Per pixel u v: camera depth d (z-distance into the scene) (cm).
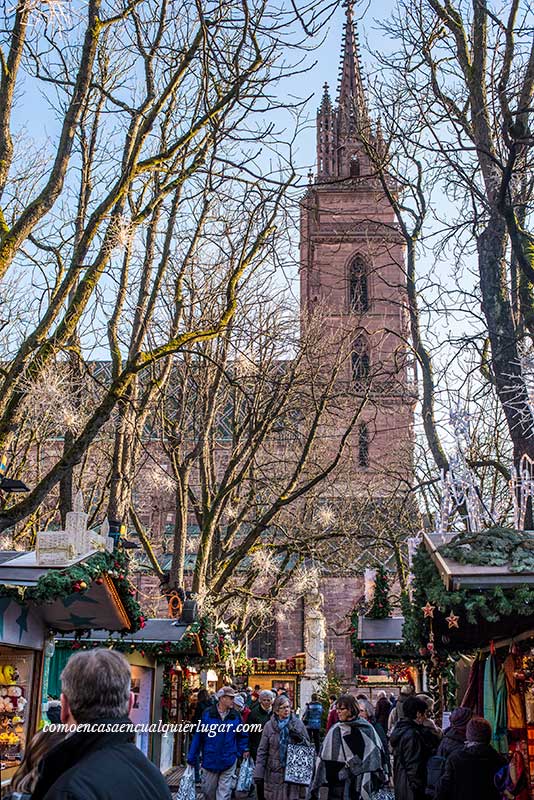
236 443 2964
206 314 2477
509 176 1240
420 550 904
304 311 3559
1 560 977
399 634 1897
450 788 818
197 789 1681
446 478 1045
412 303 2092
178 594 2273
